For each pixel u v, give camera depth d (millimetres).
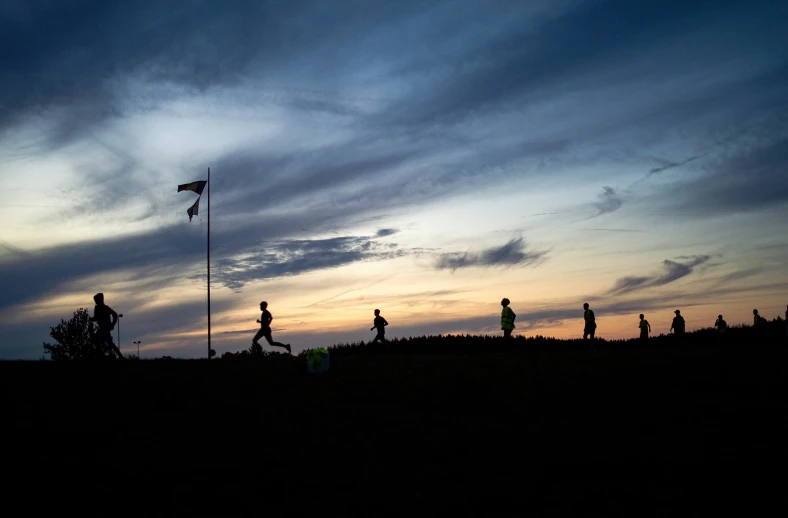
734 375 17609
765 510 8234
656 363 20516
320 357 18359
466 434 11672
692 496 8680
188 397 14500
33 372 17078
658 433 11805
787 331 31531
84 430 11508
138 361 20859
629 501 8508
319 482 9141
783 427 12109
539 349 34156
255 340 24078
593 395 15227
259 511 8102
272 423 12336
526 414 13281
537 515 8023
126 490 8758
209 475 9391
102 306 20500
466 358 23969
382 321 32219
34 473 9320
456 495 8680
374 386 16156
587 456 10391
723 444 11070
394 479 9289
